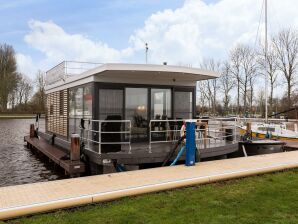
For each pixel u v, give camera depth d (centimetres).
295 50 3722
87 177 679
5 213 469
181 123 1116
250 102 4278
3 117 5838
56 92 1495
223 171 731
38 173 1218
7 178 1141
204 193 600
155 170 746
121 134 959
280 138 1716
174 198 569
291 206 534
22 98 6975
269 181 693
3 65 6531
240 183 675
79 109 1152
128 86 1048
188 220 471
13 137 2622
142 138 1066
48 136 1570
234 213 502
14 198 530
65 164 878
